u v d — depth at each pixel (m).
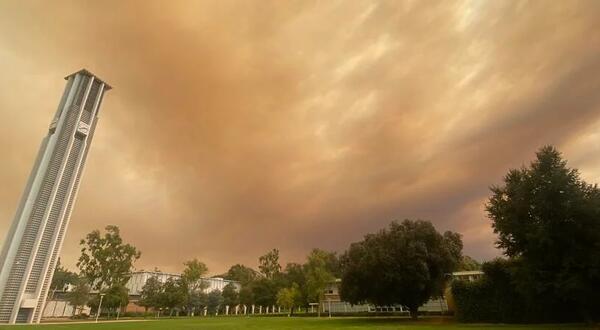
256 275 122.69
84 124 89.31
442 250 40.88
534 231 26.00
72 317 89.38
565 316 29.25
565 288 24.36
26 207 75.75
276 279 101.19
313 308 98.06
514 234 27.72
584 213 24.62
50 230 77.88
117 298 86.75
